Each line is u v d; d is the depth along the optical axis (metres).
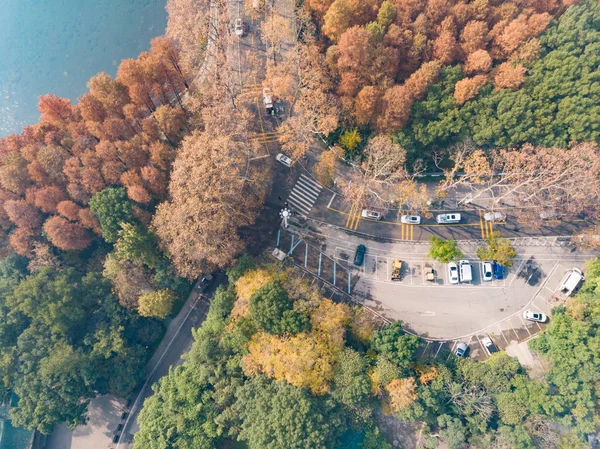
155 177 84.50
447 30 88.50
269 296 76.50
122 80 86.88
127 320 92.12
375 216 95.75
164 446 75.25
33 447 89.81
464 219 95.81
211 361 81.38
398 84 90.81
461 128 85.56
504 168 87.56
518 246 94.12
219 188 77.44
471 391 79.62
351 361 76.25
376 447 77.06
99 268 94.62
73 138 89.19
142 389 94.12
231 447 81.19
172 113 86.44
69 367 82.12
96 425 92.75
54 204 87.25
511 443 74.19
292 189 97.88
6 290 86.12
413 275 93.31
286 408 70.12
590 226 92.88
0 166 87.56
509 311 91.19
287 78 86.38
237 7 105.38
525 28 85.81
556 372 79.94
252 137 97.94
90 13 121.25
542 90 83.12
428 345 88.56
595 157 78.81
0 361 82.06
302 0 98.56
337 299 92.50
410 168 95.62
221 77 90.19
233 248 84.00
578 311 80.94
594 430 75.19
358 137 92.12
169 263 88.06
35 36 122.00
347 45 82.75
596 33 83.44
